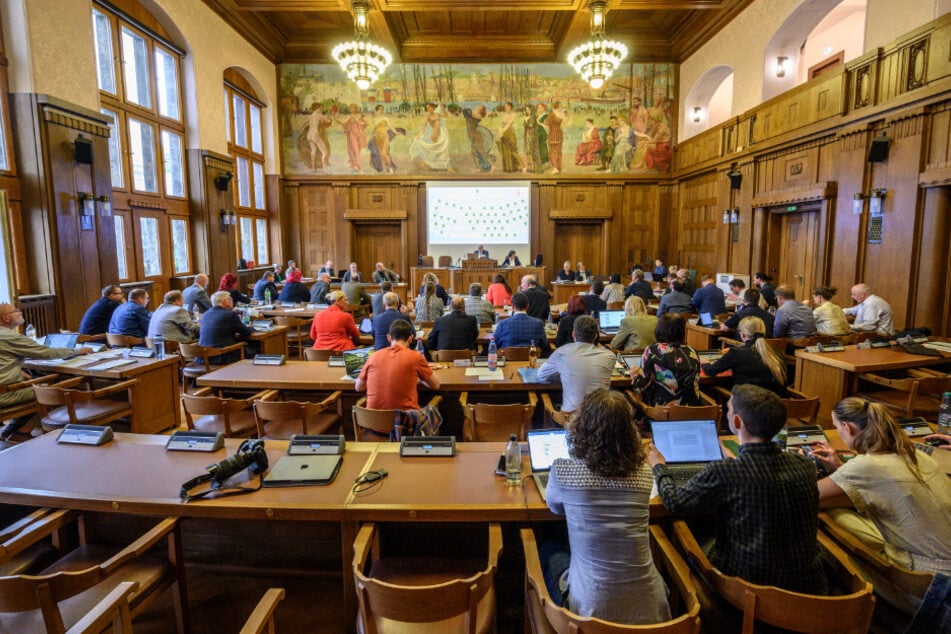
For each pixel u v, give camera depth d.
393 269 15.36
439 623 1.96
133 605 2.09
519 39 13.71
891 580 2.01
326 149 14.58
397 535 2.67
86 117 7.22
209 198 10.92
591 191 14.75
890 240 7.42
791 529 1.84
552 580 2.05
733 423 2.07
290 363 4.89
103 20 8.52
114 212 8.76
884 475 2.06
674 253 14.66
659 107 14.43
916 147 6.97
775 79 10.55
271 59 13.98
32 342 4.52
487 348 6.42
